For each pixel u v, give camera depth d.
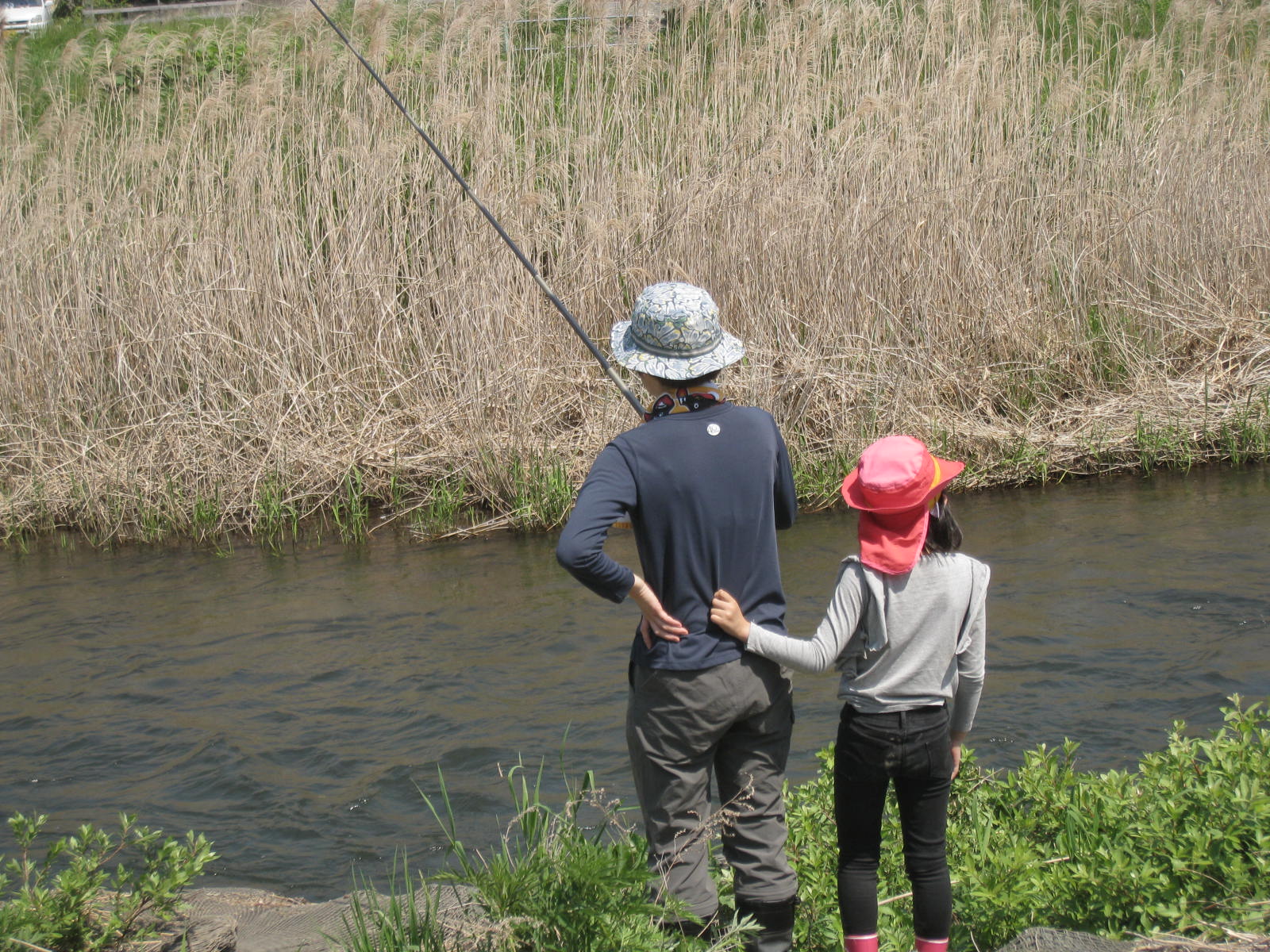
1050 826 3.56
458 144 9.97
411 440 9.29
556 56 11.51
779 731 2.98
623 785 4.71
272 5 11.52
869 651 2.88
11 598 7.59
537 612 6.80
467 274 9.37
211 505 8.88
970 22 11.69
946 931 2.93
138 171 10.37
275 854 4.38
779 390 9.20
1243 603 6.29
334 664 6.19
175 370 9.51
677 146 10.35
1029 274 10.32
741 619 2.84
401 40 11.14
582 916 2.69
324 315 9.62
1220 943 2.78
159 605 7.31
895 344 9.64
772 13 11.28
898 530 2.85
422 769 4.97
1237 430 9.33
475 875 3.03
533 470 8.81
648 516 2.84
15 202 10.02
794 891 2.98
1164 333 10.13
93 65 11.34
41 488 9.15
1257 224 10.56
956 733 3.02
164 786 4.95
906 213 9.81
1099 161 10.80
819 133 10.18
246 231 9.67
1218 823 3.17
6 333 9.62
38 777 5.08
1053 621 6.23
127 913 3.06
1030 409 9.71
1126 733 4.91
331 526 8.91
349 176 10.09
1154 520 7.89
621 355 2.93
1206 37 12.12
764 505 2.91
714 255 9.60
